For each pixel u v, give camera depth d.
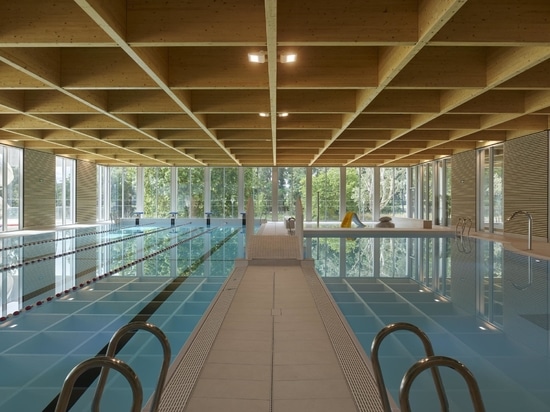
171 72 6.00
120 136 11.37
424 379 2.99
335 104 7.77
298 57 5.98
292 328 3.62
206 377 2.62
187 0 4.36
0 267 7.73
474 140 11.70
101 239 12.83
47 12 4.39
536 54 4.93
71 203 18.30
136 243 11.97
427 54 6.01
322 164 19.16
